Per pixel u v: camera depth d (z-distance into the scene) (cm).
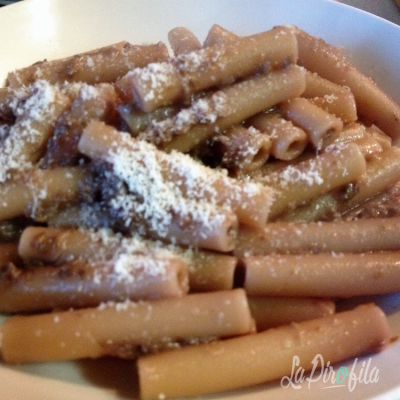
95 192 15
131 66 18
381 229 15
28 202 15
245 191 14
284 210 16
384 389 12
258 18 23
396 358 13
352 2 26
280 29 16
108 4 22
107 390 13
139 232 14
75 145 15
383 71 21
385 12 25
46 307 14
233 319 13
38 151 16
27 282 14
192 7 23
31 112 16
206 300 13
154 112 15
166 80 15
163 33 23
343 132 18
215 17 23
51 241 14
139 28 22
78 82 18
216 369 13
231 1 23
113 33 22
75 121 15
